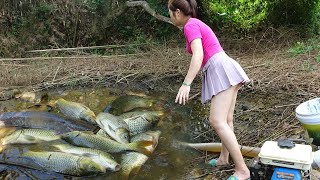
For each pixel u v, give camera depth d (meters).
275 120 4.32
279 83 5.22
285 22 7.36
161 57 6.79
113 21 8.28
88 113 4.67
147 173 3.67
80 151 3.86
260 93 5.09
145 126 4.45
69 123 4.50
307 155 2.81
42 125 4.52
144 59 6.85
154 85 5.99
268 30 7.11
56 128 4.47
